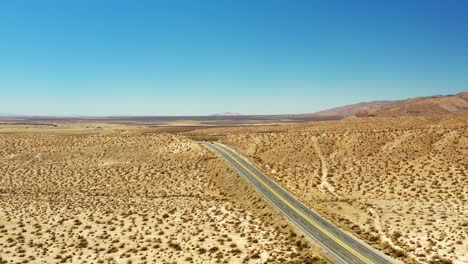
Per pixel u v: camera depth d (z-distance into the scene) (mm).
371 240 55500
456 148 94438
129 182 100562
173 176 103562
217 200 82812
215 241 56062
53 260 48938
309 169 103188
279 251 51219
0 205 76312
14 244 54594
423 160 92688
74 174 107312
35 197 85375
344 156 106938
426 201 71938
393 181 85812
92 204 79375
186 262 47969
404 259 47219
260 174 95938
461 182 77500
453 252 48906
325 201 78562
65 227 63062
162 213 71750
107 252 52000
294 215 65500
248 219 67688
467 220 59500
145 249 52969
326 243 52812
